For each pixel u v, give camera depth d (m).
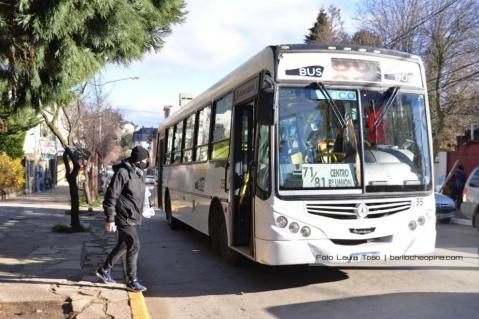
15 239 12.46
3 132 16.08
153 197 21.11
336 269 9.06
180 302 7.39
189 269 9.55
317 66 7.52
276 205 7.11
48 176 48.09
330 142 7.39
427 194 7.75
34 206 24.09
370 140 7.54
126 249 7.71
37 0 6.32
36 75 7.15
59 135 14.45
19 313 6.33
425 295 7.32
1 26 6.59
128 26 7.23
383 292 7.52
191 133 12.58
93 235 13.44
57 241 12.21
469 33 26.97
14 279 8.07
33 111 8.15
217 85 10.44
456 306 6.77
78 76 7.29
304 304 7.06
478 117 30.05
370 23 29.75
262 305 7.11
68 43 6.74
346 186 7.30
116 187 7.39
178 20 10.56
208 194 10.48
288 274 8.80
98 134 32.16
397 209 7.51
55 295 7.14
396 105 7.79
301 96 7.41
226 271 9.26
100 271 7.82
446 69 27.88
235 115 8.91
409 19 28.00
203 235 14.24
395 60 7.89
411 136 7.82
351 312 6.62
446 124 30.09
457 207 20.97
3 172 31.62
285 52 7.45
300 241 7.11
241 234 8.71
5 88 7.62
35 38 6.48
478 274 8.62
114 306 6.64
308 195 7.18
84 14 6.61
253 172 7.64
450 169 25.38
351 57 7.66
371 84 7.69
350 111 7.54
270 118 7.06
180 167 13.79
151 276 9.05
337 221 7.21
